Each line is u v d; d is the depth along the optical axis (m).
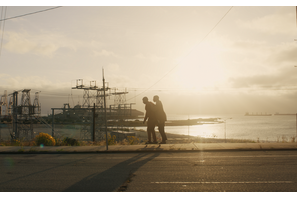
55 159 10.06
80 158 10.25
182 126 149.75
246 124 164.62
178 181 6.20
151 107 13.77
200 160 9.23
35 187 5.80
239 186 5.71
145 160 9.44
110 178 6.60
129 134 41.97
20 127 52.44
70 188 5.70
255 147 12.20
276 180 6.20
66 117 43.25
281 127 123.56
